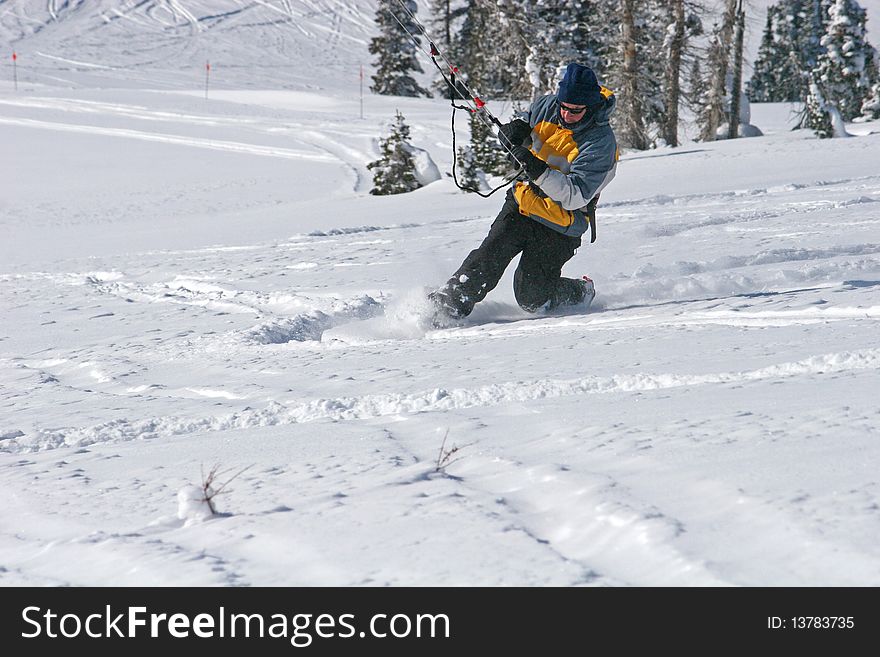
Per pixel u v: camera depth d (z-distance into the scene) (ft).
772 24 309.83
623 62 136.36
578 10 159.02
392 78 304.09
